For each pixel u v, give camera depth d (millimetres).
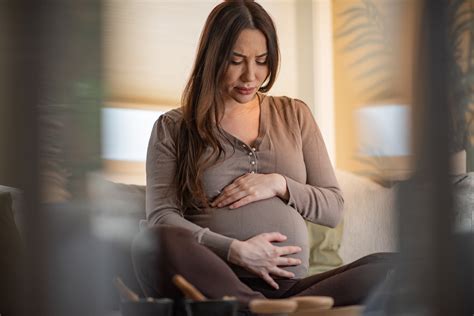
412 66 1697
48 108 1471
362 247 2186
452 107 1757
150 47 1868
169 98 2002
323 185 2119
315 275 1931
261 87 2123
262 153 2041
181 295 1757
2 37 1428
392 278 1730
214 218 1966
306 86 2338
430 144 1651
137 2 1802
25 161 1446
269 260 1908
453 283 1612
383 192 2027
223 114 2059
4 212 1443
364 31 2070
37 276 1474
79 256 1523
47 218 1479
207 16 2023
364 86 2014
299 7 2402
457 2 1665
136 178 1943
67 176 1497
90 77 1581
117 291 1600
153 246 1757
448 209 1627
